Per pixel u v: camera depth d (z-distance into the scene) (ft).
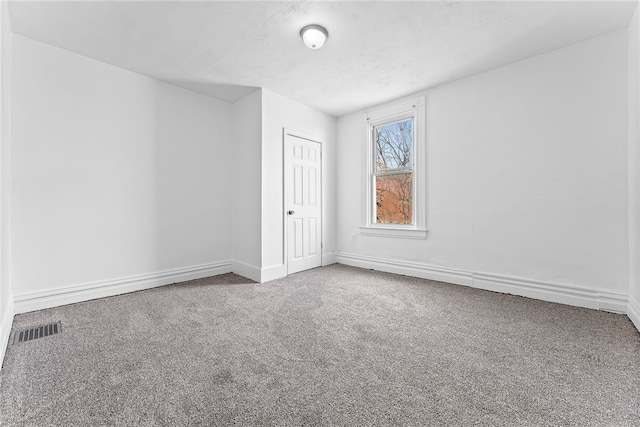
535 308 7.96
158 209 10.37
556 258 8.43
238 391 4.39
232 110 12.61
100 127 9.00
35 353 5.52
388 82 10.57
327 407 4.02
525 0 6.32
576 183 8.07
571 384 4.53
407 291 9.66
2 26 5.98
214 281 11.02
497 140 9.50
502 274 9.48
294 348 5.75
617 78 7.43
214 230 12.03
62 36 7.66
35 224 7.83
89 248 8.79
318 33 7.27
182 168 11.03
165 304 8.36
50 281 8.07
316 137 13.51
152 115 10.19
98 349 5.68
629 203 7.24
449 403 4.10
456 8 6.59
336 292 9.57
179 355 5.47
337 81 10.49
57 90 8.19
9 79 7.00
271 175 11.48
